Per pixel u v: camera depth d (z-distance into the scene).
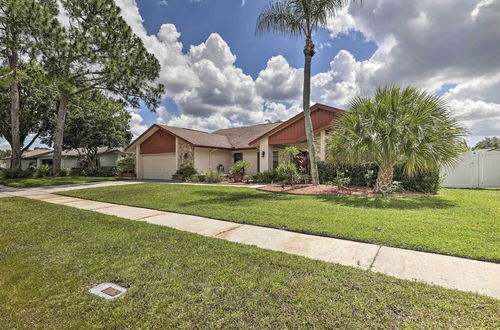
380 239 3.89
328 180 11.80
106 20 16.23
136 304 2.28
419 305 2.16
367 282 2.59
